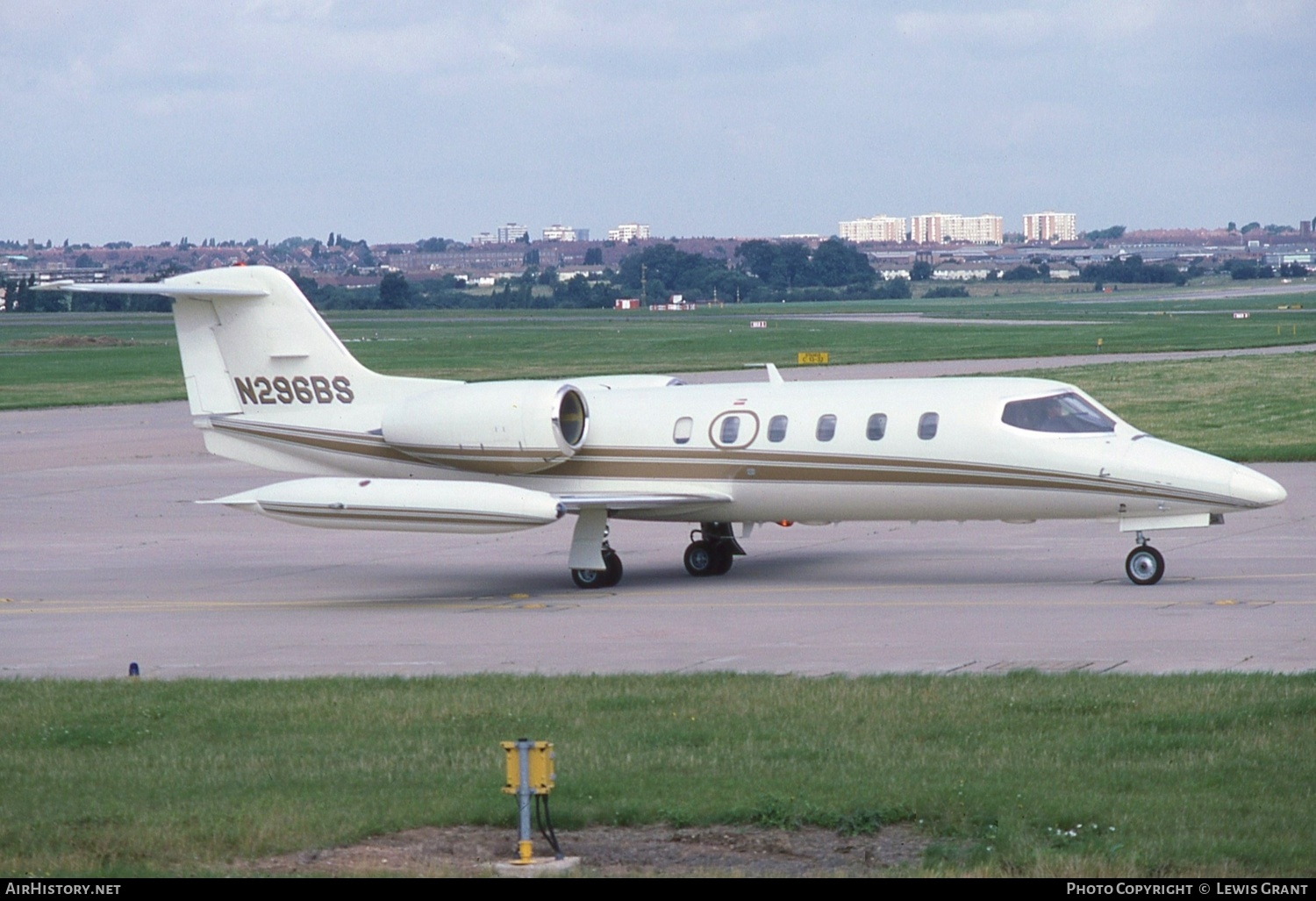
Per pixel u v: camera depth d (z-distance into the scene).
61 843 40.44
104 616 82.56
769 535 107.56
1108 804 40.69
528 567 98.19
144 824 41.75
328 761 48.09
